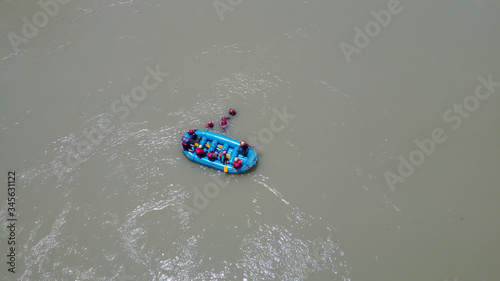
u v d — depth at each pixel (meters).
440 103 24.31
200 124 23.02
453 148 22.20
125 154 21.97
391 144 22.30
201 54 26.98
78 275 17.95
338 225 19.33
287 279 17.81
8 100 24.59
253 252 18.58
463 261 18.19
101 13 30.22
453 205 20.02
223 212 19.75
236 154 20.67
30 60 27.05
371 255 18.42
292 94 24.58
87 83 25.48
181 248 18.67
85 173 21.28
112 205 20.11
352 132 22.81
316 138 22.45
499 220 19.50
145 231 19.22
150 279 17.84
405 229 19.23
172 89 24.83
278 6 30.53
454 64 26.48
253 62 26.45
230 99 24.23
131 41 28.05
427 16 29.91
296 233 19.11
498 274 17.80
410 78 25.66
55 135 22.92
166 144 22.20
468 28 29.00
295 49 27.34
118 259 18.38
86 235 19.12
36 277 17.91
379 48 27.52
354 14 29.83
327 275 17.91
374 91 24.88
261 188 20.48
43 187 20.80
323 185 20.64
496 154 21.95
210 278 17.86
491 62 26.59
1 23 29.59
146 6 30.69
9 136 22.86
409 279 17.70
